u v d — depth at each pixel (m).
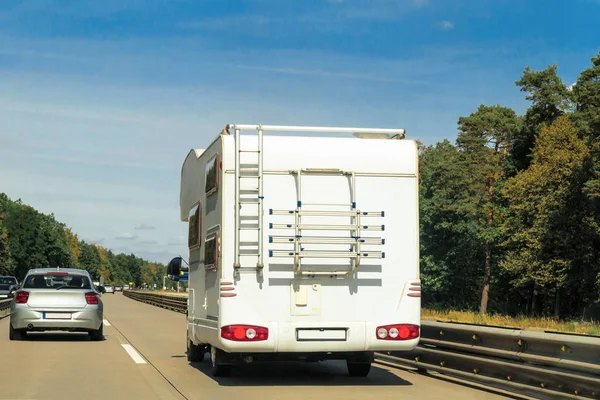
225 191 10.23
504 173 67.44
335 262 10.34
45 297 18.42
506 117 71.81
